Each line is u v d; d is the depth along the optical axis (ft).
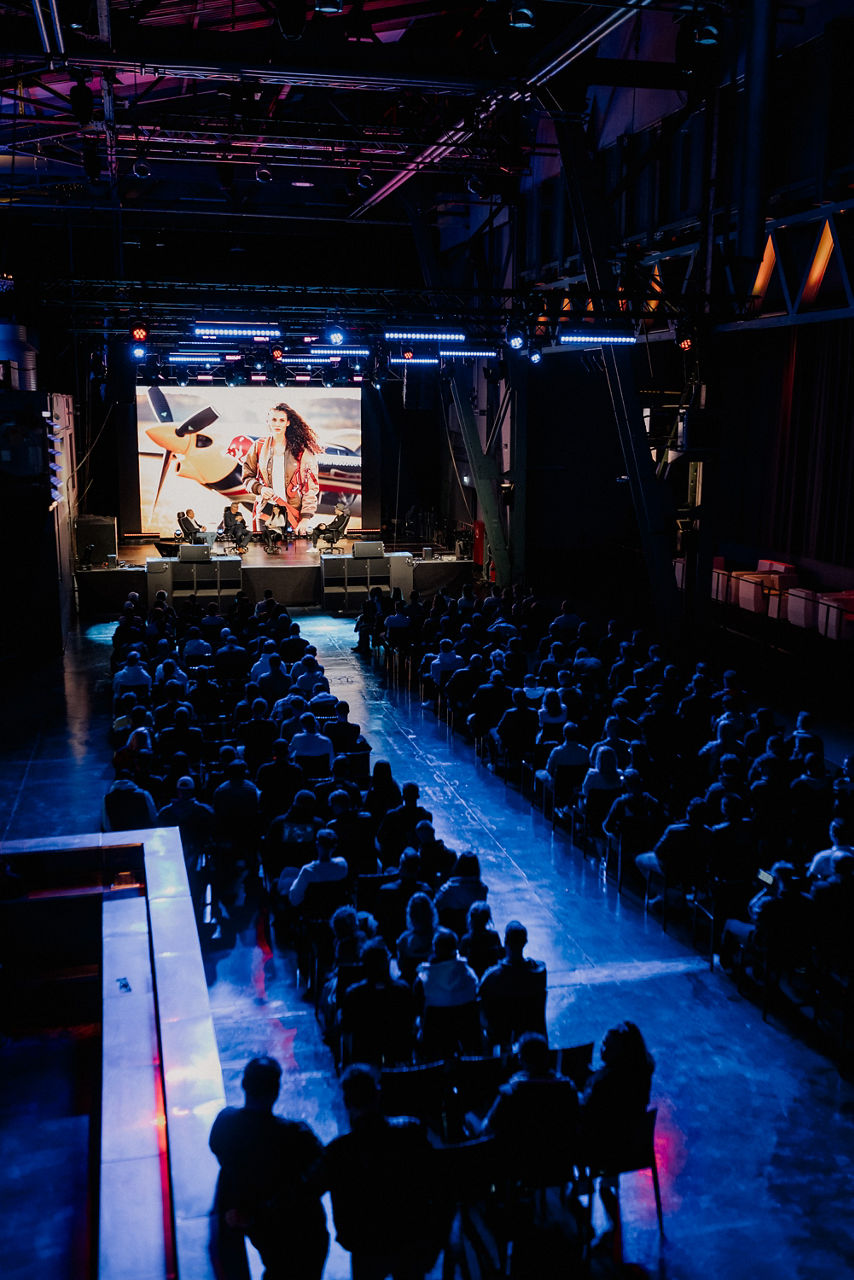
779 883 28.43
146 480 105.29
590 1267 19.48
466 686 54.70
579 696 47.37
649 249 65.05
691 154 61.31
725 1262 19.84
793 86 52.90
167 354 85.92
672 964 32.24
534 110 77.05
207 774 42.06
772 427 84.99
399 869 30.63
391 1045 22.84
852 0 47.37
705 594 63.87
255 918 34.96
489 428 101.30
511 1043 23.34
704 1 46.60
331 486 108.88
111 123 58.54
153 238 105.40
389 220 93.56
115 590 87.35
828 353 76.43
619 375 61.93
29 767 50.67
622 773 40.73
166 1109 17.54
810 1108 24.82
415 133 65.21
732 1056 27.04
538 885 38.27
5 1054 25.21
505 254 92.22
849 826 30.81
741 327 56.18
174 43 46.01
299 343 79.41
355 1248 16.39
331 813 36.91
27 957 27.99
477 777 50.16
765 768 36.29
